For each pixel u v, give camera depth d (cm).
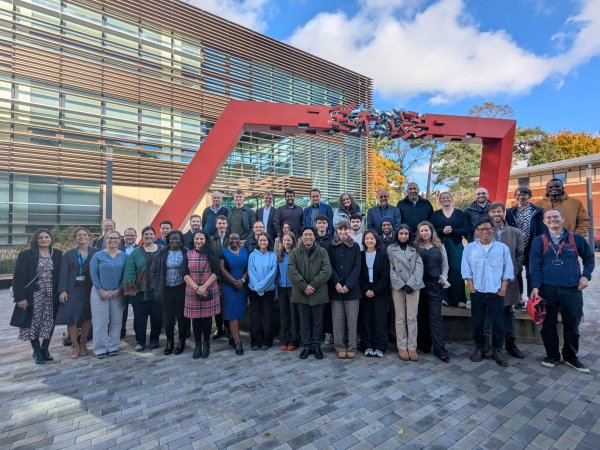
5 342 468
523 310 440
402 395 300
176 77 1232
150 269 426
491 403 285
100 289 406
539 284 363
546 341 365
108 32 1105
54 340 481
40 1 998
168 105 1216
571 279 350
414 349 388
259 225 441
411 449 225
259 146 1391
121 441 238
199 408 281
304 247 405
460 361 382
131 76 1145
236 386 323
